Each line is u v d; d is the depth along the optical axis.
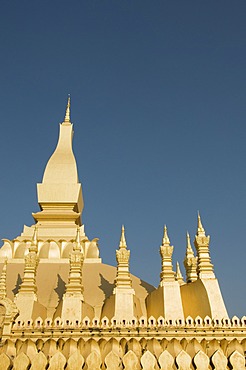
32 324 19.45
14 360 17.16
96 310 22.67
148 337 19.02
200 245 22.44
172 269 21.98
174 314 20.36
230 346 18.33
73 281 21.39
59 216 32.06
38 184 33.44
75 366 16.98
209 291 20.72
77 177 34.41
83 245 29.56
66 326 19.33
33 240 23.25
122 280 21.50
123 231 23.09
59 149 36.00
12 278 25.62
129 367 16.88
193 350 17.98
